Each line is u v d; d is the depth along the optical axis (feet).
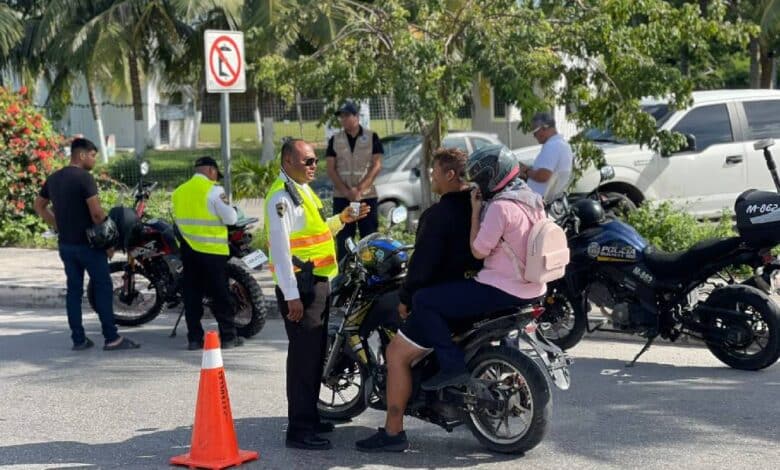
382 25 41.96
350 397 28.19
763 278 28.71
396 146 55.88
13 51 112.47
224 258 33.19
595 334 33.99
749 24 41.52
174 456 22.97
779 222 27.27
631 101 40.81
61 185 33.14
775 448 22.53
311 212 22.85
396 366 22.09
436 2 41.01
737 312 28.37
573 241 30.32
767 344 28.22
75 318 33.86
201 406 22.13
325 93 41.81
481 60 40.11
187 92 141.18
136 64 106.22
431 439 23.80
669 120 48.73
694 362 30.40
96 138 137.08
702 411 25.34
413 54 39.37
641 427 24.14
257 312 34.60
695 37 41.06
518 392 21.77
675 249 41.39
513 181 21.45
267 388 28.63
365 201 39.45
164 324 38.34
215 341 22.22
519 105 40.06
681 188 48.75
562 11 41.98
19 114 55.47
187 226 32.96
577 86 41.27
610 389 27.48
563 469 21.40
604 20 39.68
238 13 95.04
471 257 21.72
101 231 32.94
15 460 22.82
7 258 50.88
